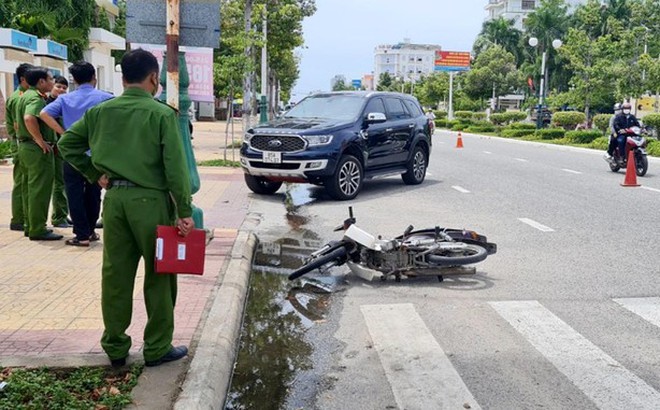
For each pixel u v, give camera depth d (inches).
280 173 486.6
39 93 317.4
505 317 233.9
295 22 1282.0
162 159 161.3
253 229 390.9
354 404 168.2
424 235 304.3
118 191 160.4
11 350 183.8
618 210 460.8
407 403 168.1
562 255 327.0
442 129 2308.1
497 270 299.0
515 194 543.2
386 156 550.3
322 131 486.9
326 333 219.9
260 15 1171.3
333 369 190.4
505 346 206.4
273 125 507.5
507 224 408.8
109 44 1373.0
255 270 301.0
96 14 1305.4
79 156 166.9
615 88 1395.2
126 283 166.4
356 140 507.2
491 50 2920.8
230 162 728.3
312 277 289.6
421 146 611.5
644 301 252.5
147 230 160.6
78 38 1136.8
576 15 2662.4
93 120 162.7
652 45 1392.7
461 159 898.7
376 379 183.2
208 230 329.1
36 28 1078.4
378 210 462.0
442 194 545.0
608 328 222.7
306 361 196.5
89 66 297.4
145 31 295.0
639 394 172.9
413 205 485.1
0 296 236.2
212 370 171.0
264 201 495.2
